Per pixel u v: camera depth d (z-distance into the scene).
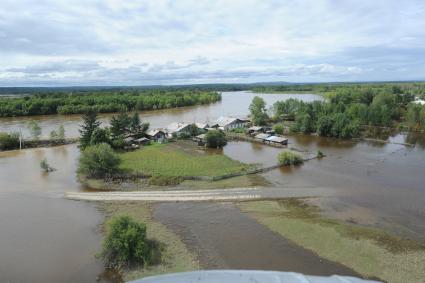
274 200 42.75
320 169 57.41
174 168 57.41
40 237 33.69
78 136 89.44
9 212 40.06
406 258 28.80
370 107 104.62
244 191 46.22
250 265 28.14
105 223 36.88
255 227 35.22
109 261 28.48
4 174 56.47
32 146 78.81
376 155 67.62
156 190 47.28
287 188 47.22
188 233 34.03
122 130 84.38
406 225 35.09
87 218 38.31
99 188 48.78
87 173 54.31
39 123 113.19
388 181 50.09
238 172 54.56
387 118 100.38
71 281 26.44
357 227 34.66
